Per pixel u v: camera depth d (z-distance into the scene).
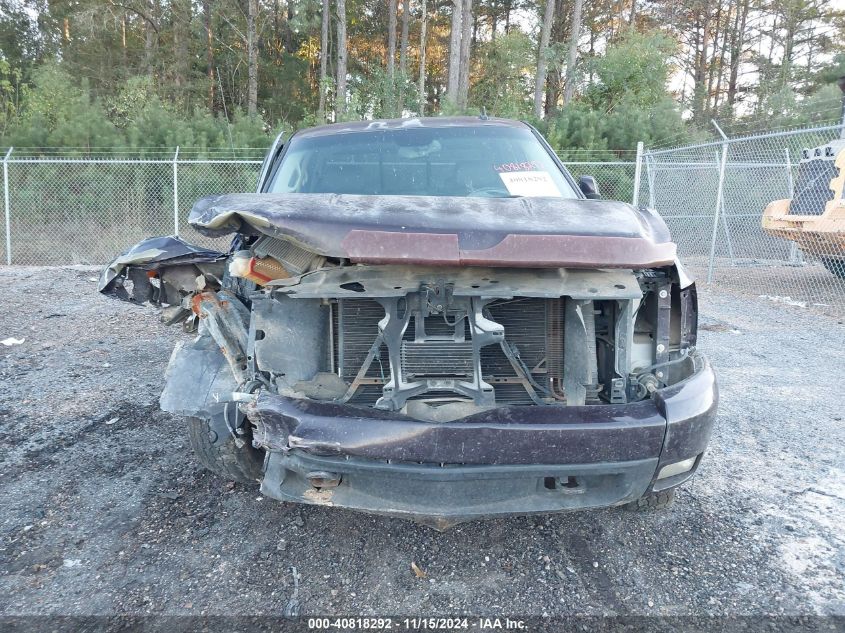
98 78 29.86
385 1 37.59
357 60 37.34
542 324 2.78
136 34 32.44
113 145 16.97
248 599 2.62
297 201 2.70
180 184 15.68
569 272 2.60
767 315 8.80
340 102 24.48
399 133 4.12
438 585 2.74
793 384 5.57
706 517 3.30
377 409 2.44
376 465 2.37
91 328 7.36
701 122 32.78
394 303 2.58
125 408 4.77
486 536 3.12
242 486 3.57
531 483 2.48
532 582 2.76
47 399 4.95
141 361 6.03
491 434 2.32
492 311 2.75
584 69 26.19
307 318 2.74
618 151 19.39
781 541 3.07
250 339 2.72
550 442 2.34
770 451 4.12
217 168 16.08
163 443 4.14
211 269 3.22
